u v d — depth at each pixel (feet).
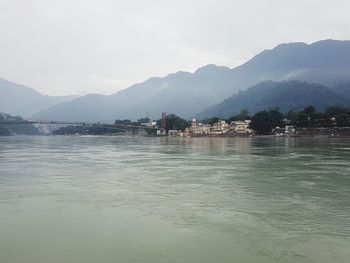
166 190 135.64
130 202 116.06
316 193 128.57
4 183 152.25
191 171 188.03
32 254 74.08
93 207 109.70
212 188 139.23
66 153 327.67
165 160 251.19
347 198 120.06
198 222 94.02
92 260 71.26
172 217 98.63
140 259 71.61
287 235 83.76
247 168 198.80
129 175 175.01
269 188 138.31
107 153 326.85
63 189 138.21
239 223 92.89
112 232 86.69
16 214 101.96
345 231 86.28
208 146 448.24
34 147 445.78
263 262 69.77
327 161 230.89
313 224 91.86
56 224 92.89
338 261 69.97
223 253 74.02
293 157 262.26
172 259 71.46
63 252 75.05
